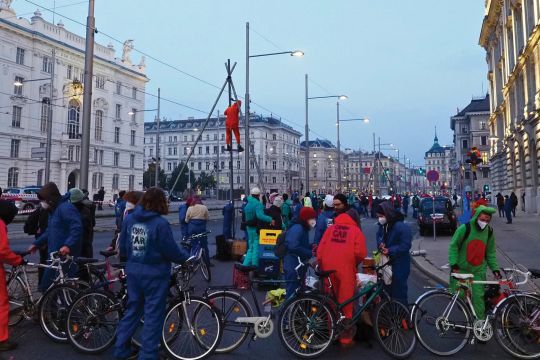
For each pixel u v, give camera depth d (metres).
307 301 5.34
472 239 5.69
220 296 5.37
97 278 6.19
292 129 115.00
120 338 4.66
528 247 14.02
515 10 35.47
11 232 19.58
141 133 70.50
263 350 5.43
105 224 25.41
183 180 84.69
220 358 5.16
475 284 5.52
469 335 5.39
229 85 15.75
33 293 7.26
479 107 82.38
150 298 4.63
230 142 14.38
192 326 5.13
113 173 63.91
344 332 5.46
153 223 4.63
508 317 5.30
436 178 18.16
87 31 12.60
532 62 30.25
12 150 50.12
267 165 103.56
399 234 5.76
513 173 38.81
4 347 5.32
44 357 5.13
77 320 5.32
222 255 12.38
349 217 5.81
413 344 5.29
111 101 63.47
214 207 46.06
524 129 31.70
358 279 5.68
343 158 141.62
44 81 53.00
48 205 6.61
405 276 5.81
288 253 6.08
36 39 51.50
